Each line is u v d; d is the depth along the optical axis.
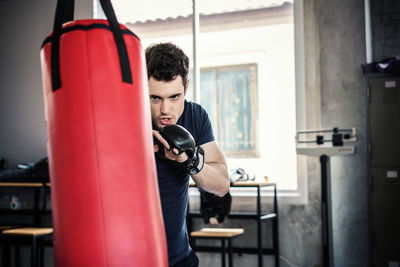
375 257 3.40
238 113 5.43
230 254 3.27
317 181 3.96
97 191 0.93
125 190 0.95
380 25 3.91
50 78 0.98
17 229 3.70
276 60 5.17
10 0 5.02
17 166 4.20
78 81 0.94
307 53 4.05
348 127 3.89
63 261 0.94
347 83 3.92
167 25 5.17
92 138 0.93
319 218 3.93
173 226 1.42
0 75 5.00
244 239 4.14
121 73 0.97
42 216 4.63
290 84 5.10
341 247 3.83
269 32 5.19
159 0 4.96
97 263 0.92
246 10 5.00
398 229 3.35
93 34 0.96
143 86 1.03
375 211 3.41
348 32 3.94
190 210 4.30
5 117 4.95
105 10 1.00
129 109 0.98
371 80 3.45
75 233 0.93
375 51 3.91
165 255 1.04
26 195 4.75
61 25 0.99
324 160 3.46
